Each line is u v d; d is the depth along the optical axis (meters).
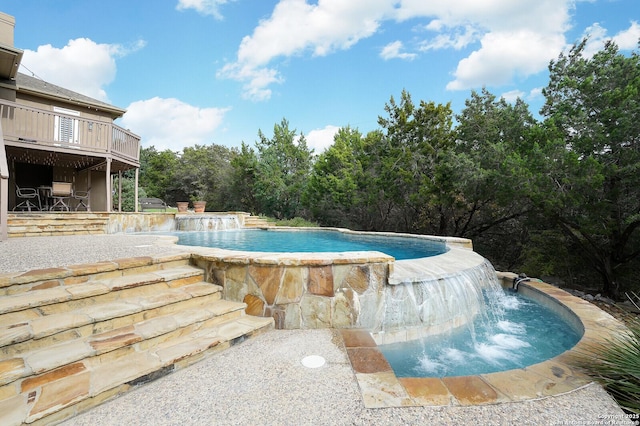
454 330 4.09
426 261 4.85
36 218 7.25
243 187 23.72
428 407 2.09
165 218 10.79
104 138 11.01
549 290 5.37
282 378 2.45
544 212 10.02
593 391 2.28
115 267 3.43
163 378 2.44
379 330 3.65
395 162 14.60
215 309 3.39
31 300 2.61
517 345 3.70
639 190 8.59
